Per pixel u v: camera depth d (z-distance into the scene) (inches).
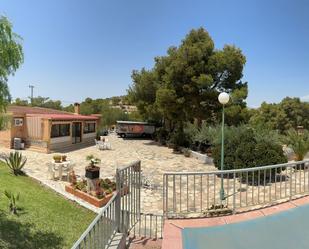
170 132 1209.4
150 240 235.0
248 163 474.6
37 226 301.3
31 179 501.4
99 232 169.9
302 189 402.0
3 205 341.1
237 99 919.0
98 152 921.5
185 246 200.8
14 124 899.4
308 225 230.5
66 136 988.6
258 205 287.1
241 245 201.6
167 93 924.0
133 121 1604.3
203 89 938.1
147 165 715.4
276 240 208.2
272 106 1995.6
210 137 793.6
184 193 431.8
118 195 209.2
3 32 232.8
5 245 252.8
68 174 503.2
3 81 241.9
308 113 2021.4
